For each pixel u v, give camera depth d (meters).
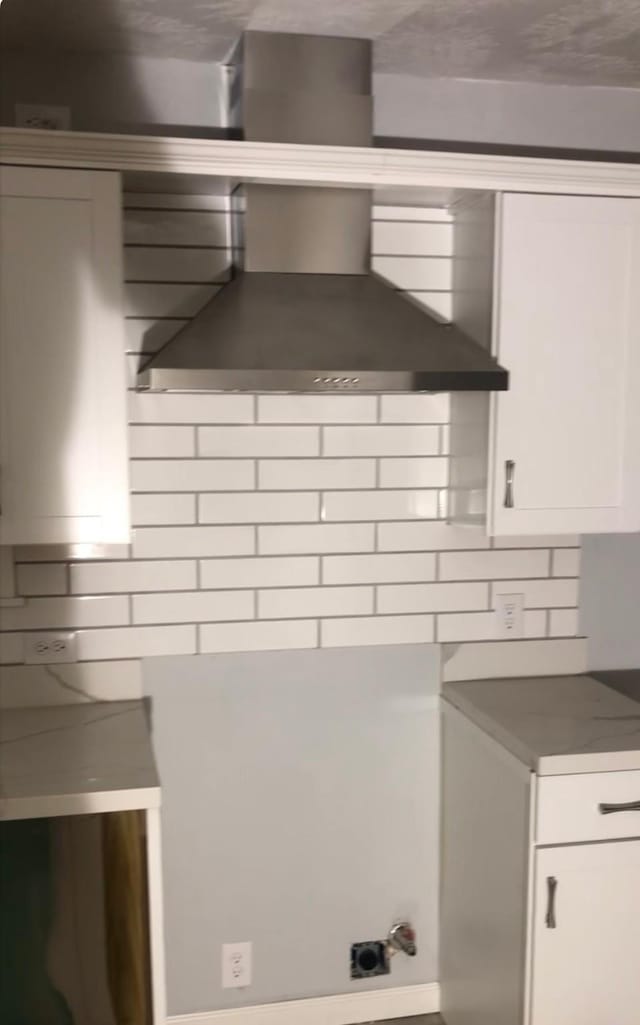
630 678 2.54
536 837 1.95
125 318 2.14
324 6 1.85
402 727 2.44
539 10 1.87
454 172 2.03
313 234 2.07
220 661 2.32
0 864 1.76
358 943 2.47
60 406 1.92
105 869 1.79
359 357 1.87
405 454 2.36
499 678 2.48
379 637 2.40
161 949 1.83
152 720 2.31
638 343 2.16
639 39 2.03
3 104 2.08
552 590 2.49
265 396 2.28
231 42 2.04
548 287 2.11
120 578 2.26
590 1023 2.04
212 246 2.21
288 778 2.39
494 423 2.11
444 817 2.46
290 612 2.35
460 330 2.24
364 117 2.06
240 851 2.38
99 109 2.12
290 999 2.44
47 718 2.18
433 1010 2.52
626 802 1.98
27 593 2.22
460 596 2.44
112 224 1.89
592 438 2.16
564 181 2.09
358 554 2.37
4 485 1.92
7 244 1.87
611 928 2.02
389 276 2.31
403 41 2.04
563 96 2.35
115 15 1.88
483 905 2.22
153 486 2.25
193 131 2.16
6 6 1.82
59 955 1.80
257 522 2.31
